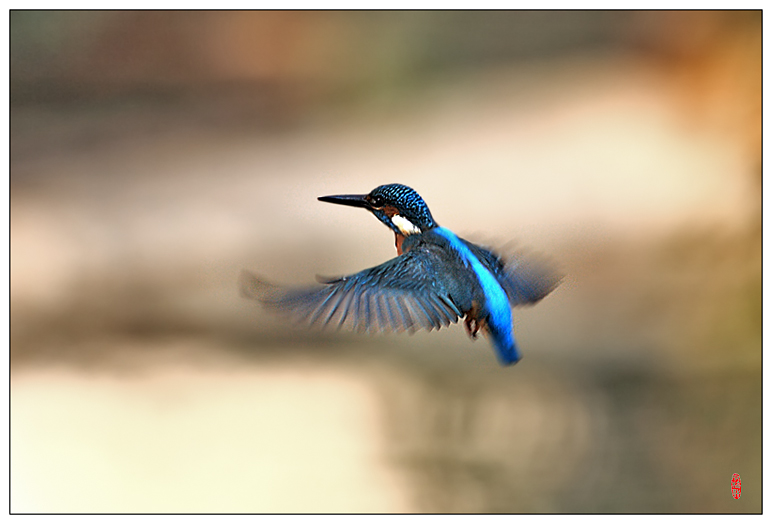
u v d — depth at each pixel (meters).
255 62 18.33
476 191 13.20
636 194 12.08
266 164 15.42
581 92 15.73
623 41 16.14
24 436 9.23
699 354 9.65
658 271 10.90
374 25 17.81
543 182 13.12
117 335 11.16
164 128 16.94
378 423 9.48
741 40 13.11
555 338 10.42
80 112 17.72
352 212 13.52
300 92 18.00
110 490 8.43
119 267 12.03
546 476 8.55
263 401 9.80
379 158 15.27
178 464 8.77
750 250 10.45
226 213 13.36
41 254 12.19
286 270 12.05
